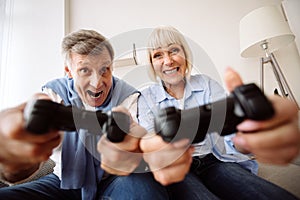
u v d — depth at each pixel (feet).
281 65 4.60
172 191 1.91
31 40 5.04
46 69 4.91
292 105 0.82
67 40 2.23
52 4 5.17
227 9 5.02
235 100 0.85
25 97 4.80
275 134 0.82
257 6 4.97
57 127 0.89
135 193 1.46
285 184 2.25
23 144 0.87
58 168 2.09
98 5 5.30
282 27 3.75
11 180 1.49
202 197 1.74
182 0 5.12
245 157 2.30
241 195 1.85
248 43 3.93
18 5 5.19
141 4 5.20
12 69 4.91
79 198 1.97
